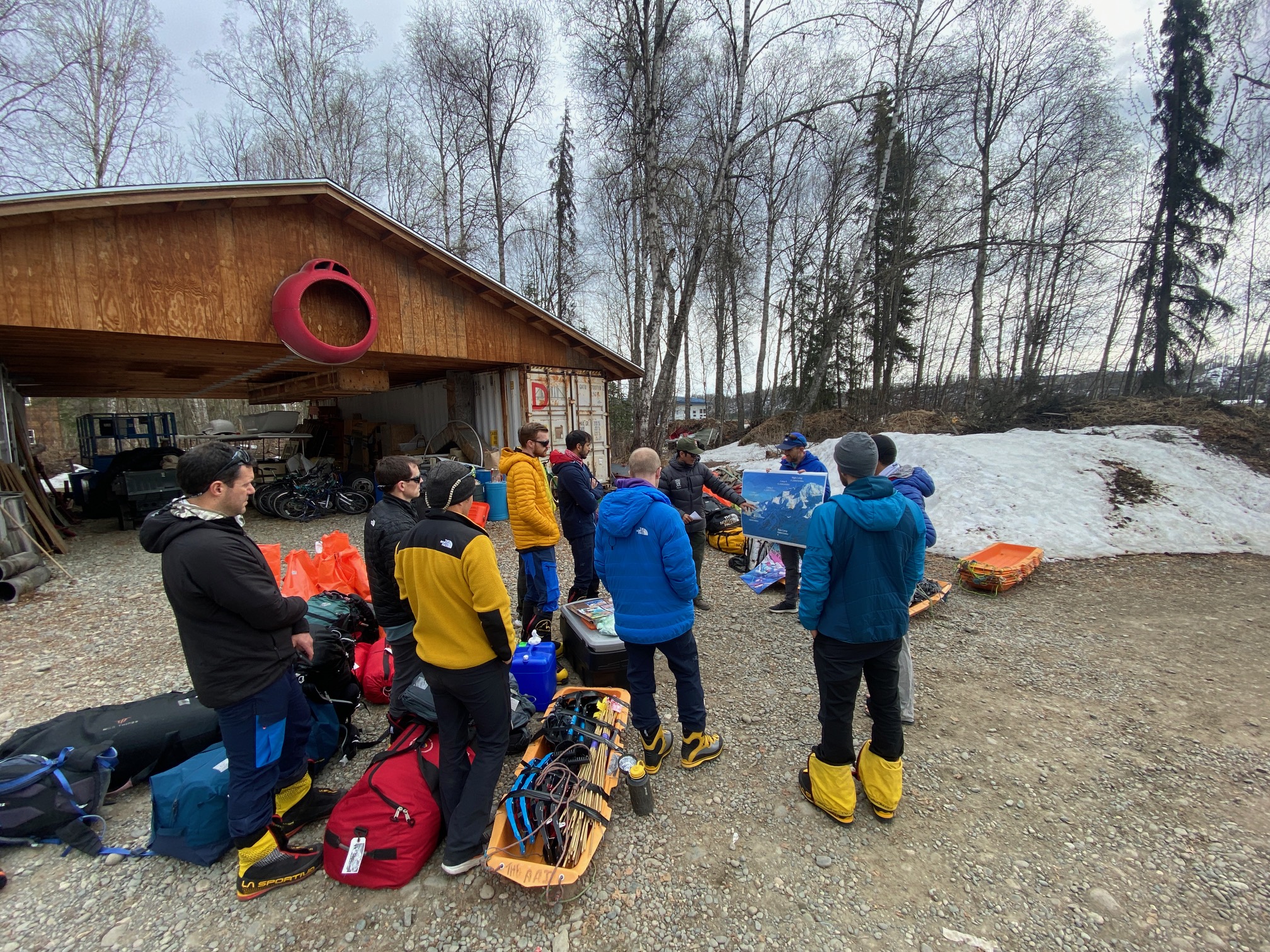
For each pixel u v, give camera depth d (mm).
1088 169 17672
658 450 12078
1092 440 9602
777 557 5867
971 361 17297
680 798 2607
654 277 11578
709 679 3812
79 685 3742
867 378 24953
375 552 2527
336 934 1938
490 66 18500
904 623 2361
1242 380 19656
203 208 6391
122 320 5879
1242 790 2654
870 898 2082
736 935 1933
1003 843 2346
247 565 1938
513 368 10320
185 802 2234
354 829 2121
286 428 13742
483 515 3182
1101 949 1868
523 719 2879
